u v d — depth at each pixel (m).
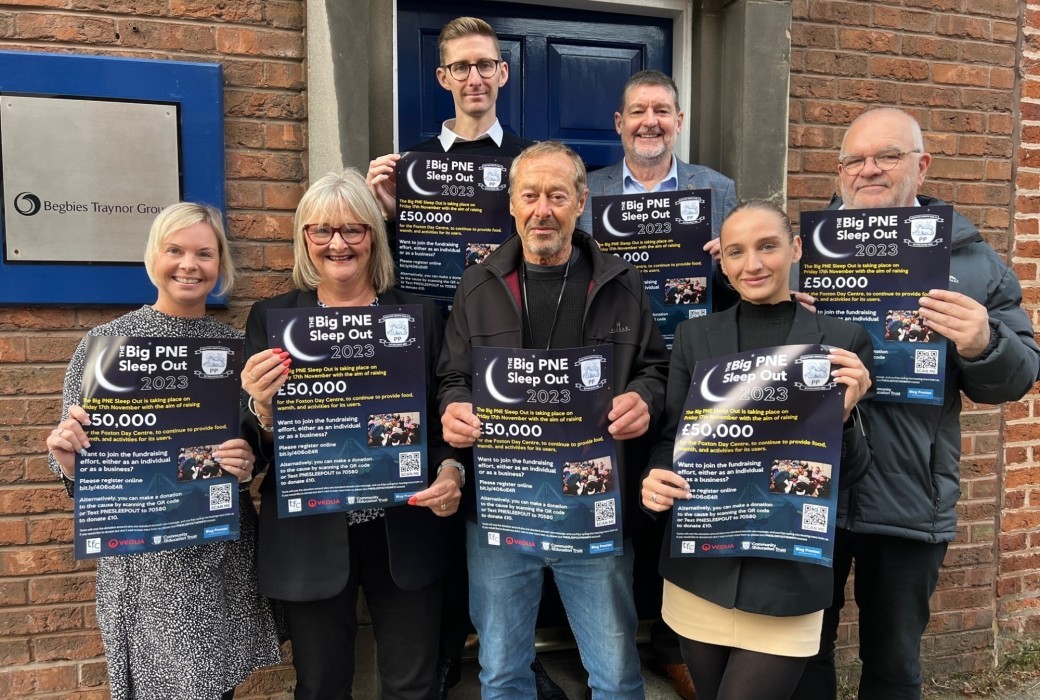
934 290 1.91
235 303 2.61
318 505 1.84
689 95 3.17
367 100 2.62
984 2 3.24
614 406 1.83
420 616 2.00
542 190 1.89
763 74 2.97
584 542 1.82
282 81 2.60
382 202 2.35
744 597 1.75
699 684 1.88
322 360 1.83
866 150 2.12
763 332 1.87
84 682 2.54
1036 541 3.39
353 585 1.98
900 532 2.07
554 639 3.07
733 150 3.04
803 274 2.06
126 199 2.45
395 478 1.88
